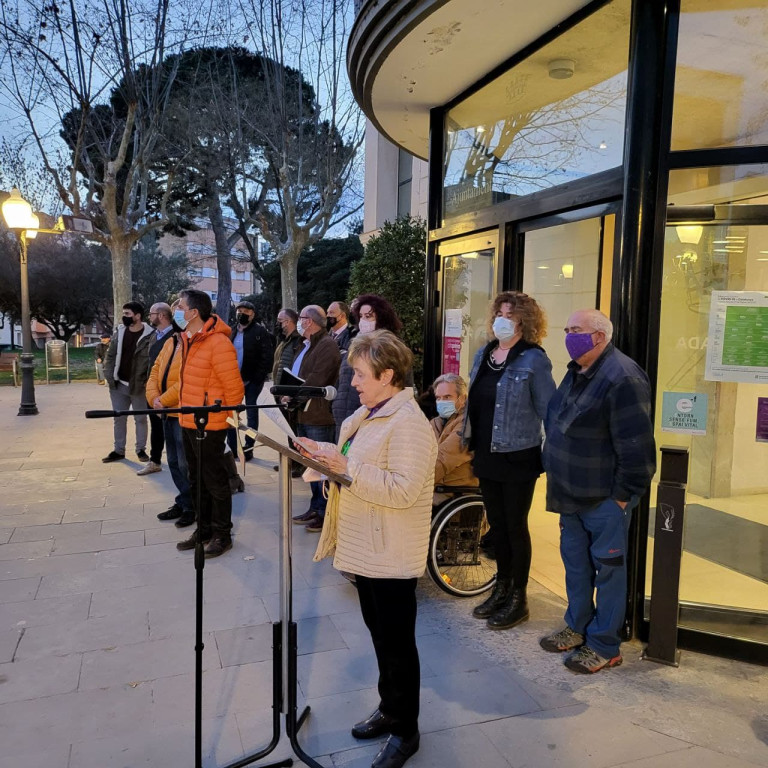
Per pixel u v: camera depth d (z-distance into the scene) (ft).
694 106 9.50
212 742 7.55
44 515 16.40
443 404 12.13
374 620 7.31
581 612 9.64
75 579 12.40
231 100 52.29
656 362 9.80
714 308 9.92
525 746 7.52
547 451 9.45
